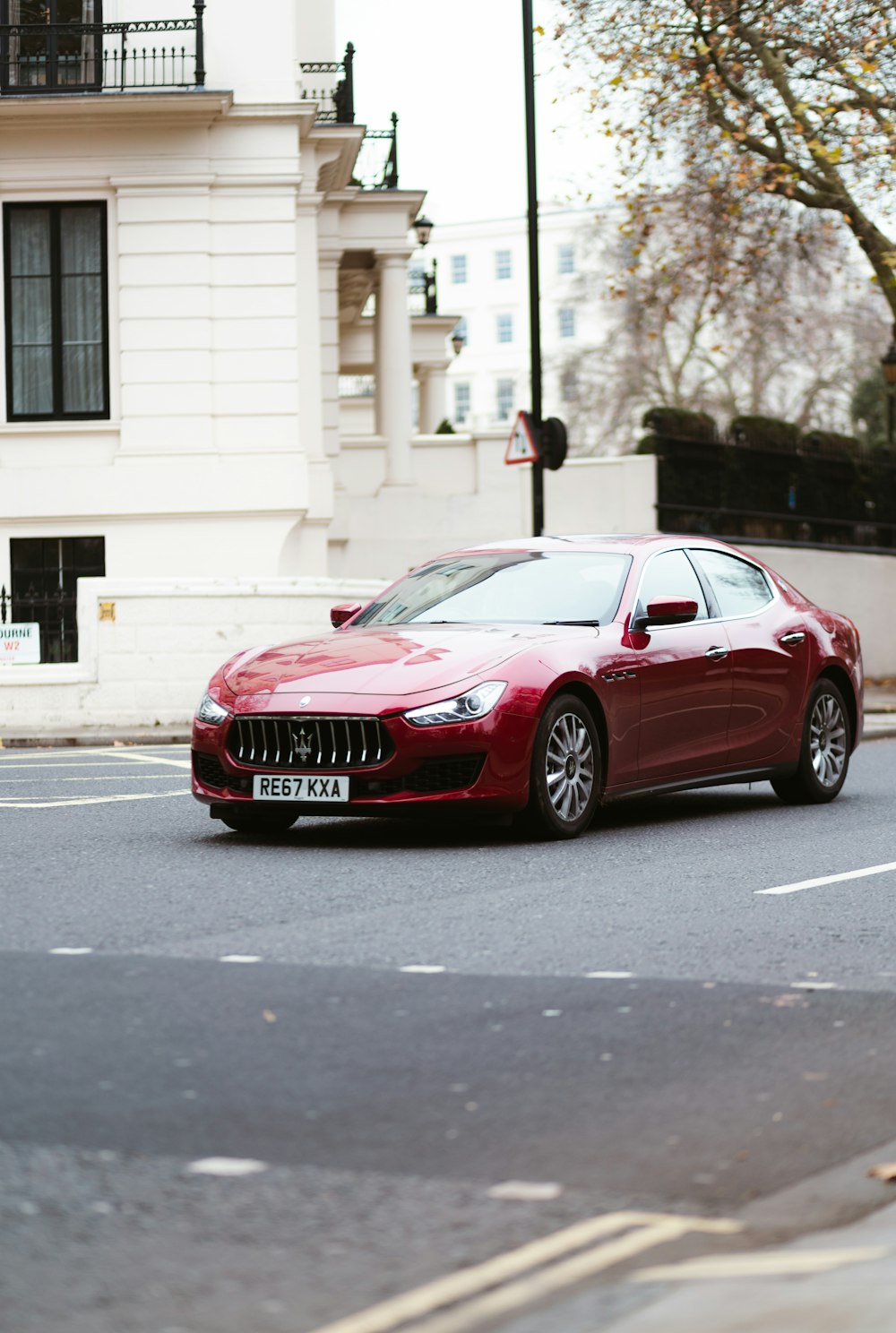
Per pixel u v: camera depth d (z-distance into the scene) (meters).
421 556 26.20
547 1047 4.80
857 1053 4.79
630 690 9.48
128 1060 4.58
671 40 23.80
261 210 21.91
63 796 11.68
